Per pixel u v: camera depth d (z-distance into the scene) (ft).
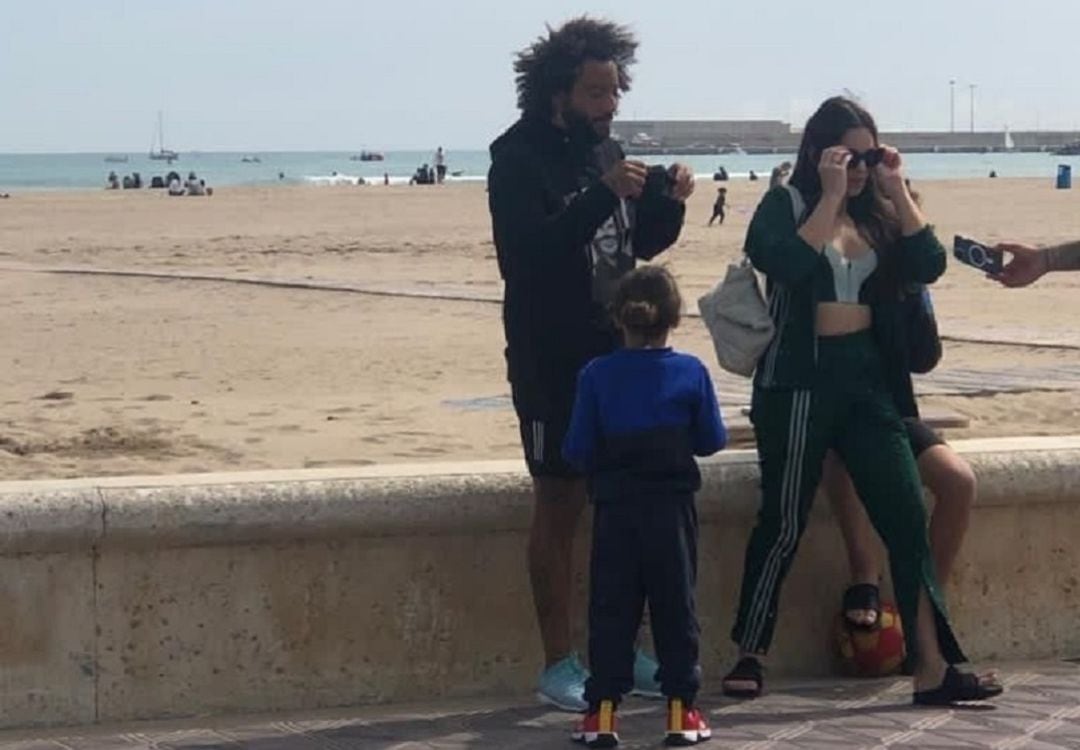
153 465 41.83
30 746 20.12
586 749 20.15
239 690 21.52
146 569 21.11
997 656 24.17
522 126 22.08
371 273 107.76
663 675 20.39
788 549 22.16
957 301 85.25
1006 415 47.75
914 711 21.65
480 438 45.75
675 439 20.38
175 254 129.29
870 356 22.08
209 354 67.10
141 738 20.44
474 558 22.29
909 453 21.99
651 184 22.30
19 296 93.97
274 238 149.38
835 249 22.02
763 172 506.07
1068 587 24.41
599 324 21.62
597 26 21.86
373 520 21.54
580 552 22.72
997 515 24.02
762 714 21.58
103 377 60.70
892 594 23.85
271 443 45.21
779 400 22.03
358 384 57.88
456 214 198.18
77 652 20.95
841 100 22.25
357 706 21.93
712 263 114.62
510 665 22.52
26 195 290.35
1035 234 149.79
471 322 77.66
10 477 40.04
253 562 21.45
